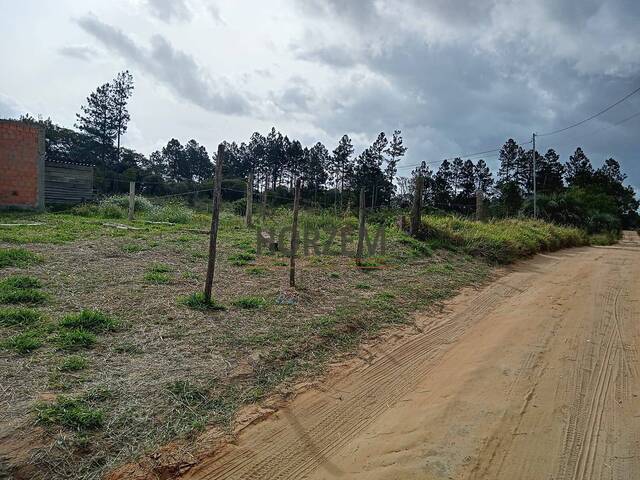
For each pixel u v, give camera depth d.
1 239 9.84
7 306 5.61
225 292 7.24
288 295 7.36
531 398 4.47
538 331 6.59
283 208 24.25
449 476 3.25
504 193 37.25
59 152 46.19
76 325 5.16
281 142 62.28
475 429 3.88
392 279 9.55
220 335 5.45
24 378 3.95
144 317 5.73
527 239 16.58
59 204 21.69
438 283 9.74
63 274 7.38
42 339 4.75
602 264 14.23
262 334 5.64
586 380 4.91
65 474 2.98
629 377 5.01
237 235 13.57
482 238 14.66
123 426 3.50
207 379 4.36
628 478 3.29
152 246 10.45
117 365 4.43
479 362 5.37
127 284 7.10
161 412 3.76
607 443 3.72
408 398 4.54
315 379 4.80
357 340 6.03
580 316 7.44
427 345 6.14
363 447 3.63
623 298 8.85
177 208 19.03
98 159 47.47
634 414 4.19
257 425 3.85
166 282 7.41
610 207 39.19
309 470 3.33
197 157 64.62
